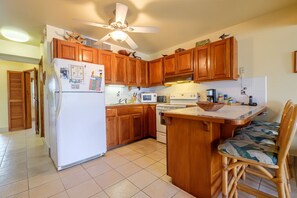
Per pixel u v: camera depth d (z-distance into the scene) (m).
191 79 2.93
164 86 3.92
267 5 2.08
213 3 2.00
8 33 2.80
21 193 1.54
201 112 1.55
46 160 2.33
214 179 1.42
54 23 2.46
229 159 1.38
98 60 2.90
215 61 2.62
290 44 2.14
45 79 2.85
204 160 1.40
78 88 2.13
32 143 3.21
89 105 2.25
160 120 3.18
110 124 2.80
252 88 2.47
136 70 3.65
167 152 1.74
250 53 2.48
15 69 4.59
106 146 2.64
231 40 2.43
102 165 2.15
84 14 2.19
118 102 3.62
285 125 1.06
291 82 2.14
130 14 2.21
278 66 2.24
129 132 3.13
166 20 2.41
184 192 1.55
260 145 1.19
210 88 3.00
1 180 1.78
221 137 1.55
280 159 1.02
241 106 2.23
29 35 2.91
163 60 3.53
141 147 2.90
